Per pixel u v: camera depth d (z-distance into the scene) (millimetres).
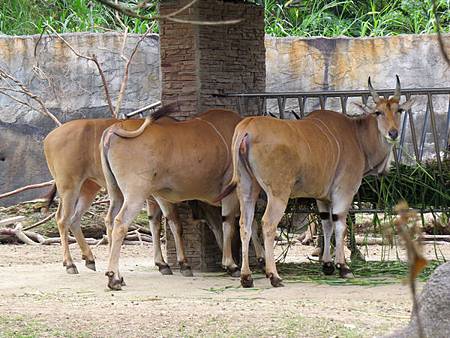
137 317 11797
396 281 15602
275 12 30656
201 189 16000
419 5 30031
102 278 16391
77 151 16938
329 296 14016
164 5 17656
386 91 16812
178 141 15562
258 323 11242
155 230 17172
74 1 30062
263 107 17859
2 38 26141
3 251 21016
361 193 17547
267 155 14852
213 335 10578
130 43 26125
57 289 15078
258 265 17344
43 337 10617
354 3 31656
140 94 26125
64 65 26141
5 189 25703
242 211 15227
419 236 4641
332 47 26516
